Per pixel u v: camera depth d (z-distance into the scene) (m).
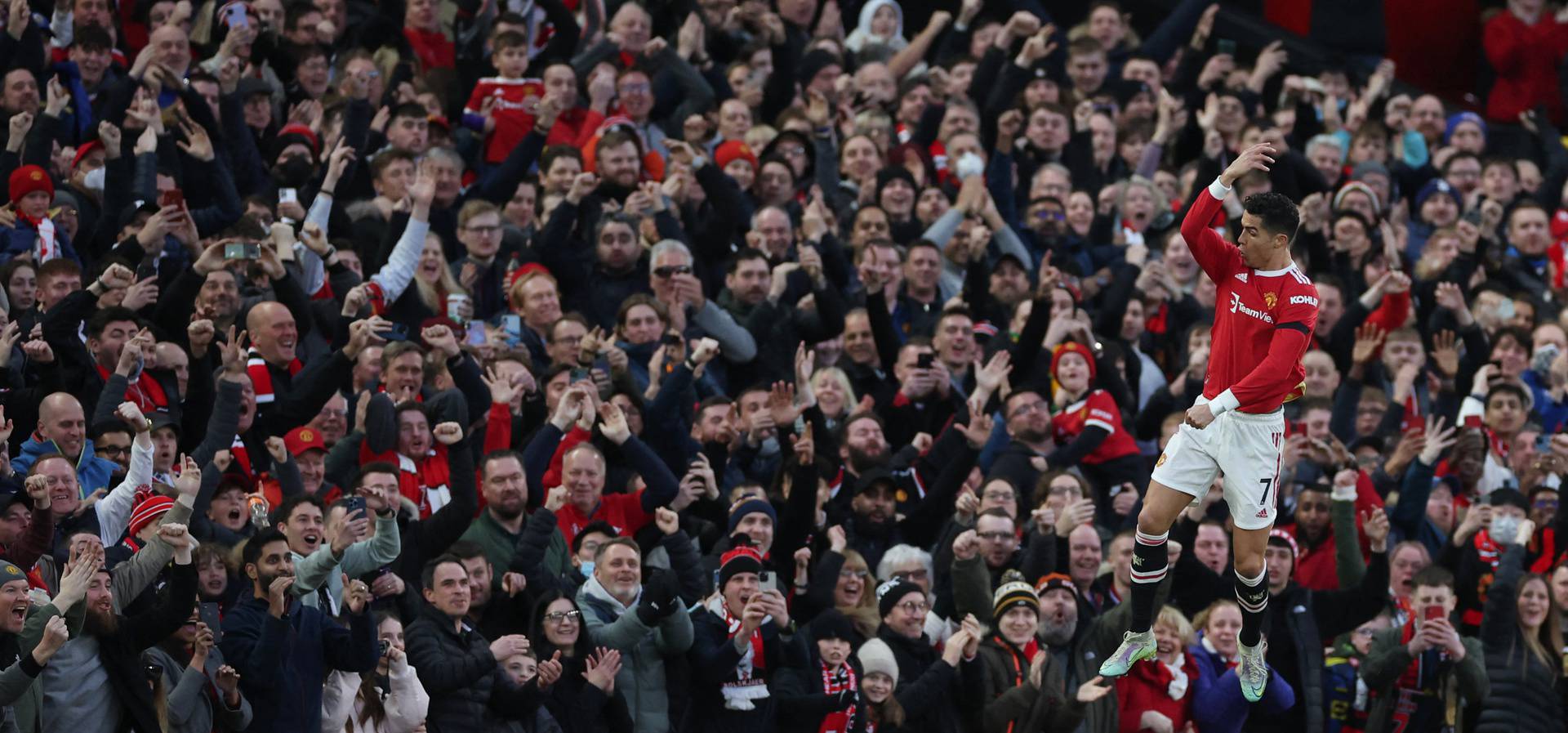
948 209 64.69
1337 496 51.91
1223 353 35.16
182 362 47.22
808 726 44.34
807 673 44.84
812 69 73.31
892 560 48.34
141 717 37.50
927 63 83.69
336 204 56.03
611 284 58.31
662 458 51.38
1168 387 60.34
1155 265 64.69
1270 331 34.78
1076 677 47.44
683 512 50.50
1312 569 53.44
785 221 61.09
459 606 41.91
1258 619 36.41
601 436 50.47
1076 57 76.38
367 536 43.72
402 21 71.00
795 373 56.34
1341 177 76.19
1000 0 85.06
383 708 40.62
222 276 49.84
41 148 54.53
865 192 66.00
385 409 46.47
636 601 44.75
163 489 42.56
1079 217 67.31
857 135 67.69
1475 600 53.38
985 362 58.62
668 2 74.88
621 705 43.25
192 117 57.84
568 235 57.78
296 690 39.25
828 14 77.75
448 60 69.31
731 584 44.56
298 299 50.28
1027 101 72.31
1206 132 72.31
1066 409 56.50
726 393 57.06
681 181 59.28
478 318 56.94
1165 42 82.75
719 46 75.12
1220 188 34.72
